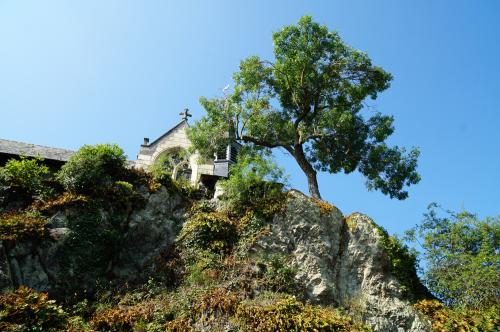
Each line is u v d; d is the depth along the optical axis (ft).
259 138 83.51
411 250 68.80
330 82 84.99
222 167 94.63
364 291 62.39
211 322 50.80
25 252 54.65
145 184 70.69
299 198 69.26
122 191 66.69
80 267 57.62
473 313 60.18
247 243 64.69
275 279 59.77
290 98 86.94
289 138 82.23
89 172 66.28
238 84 85.20
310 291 60.44
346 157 85.76
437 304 62.18
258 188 72.18
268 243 65.00
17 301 46.52
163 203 69.67
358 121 86.28
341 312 59.11
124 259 62.54
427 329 58.65
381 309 60.54
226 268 60.90
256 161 73.15
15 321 44.98
